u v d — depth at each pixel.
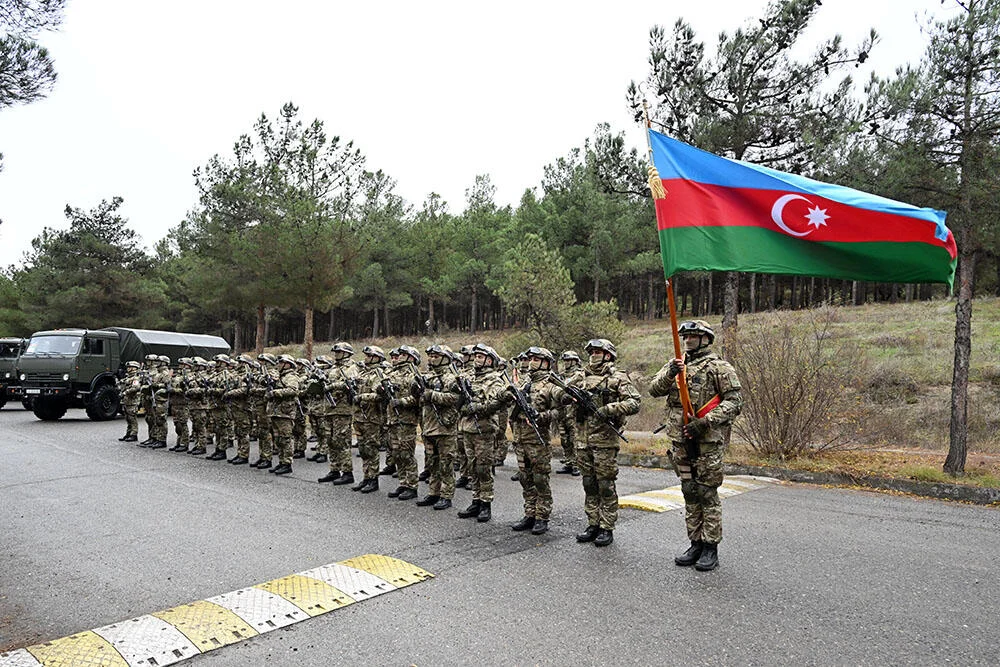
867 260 6.12
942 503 8.27
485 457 7.59
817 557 6.01
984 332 21.23
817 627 4.49
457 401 7.76
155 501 8.54
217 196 25.89
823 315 16.17
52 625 4.67
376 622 4.62
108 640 4.36
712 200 6.24
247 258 23.67
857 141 10.24
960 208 9.36
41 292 37.19
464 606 4.90
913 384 15.77
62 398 18.66
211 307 29.23
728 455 11.29
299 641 4.34
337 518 7.63
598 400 6.46
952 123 9.53
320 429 11.77
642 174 13.05
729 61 11.98
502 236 46.31
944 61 9.45
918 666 3.94
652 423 15.84
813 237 6.15
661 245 6.12
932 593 5.09
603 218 36.81
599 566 5.80
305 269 23.12
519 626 4.54
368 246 24.62
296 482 9.89
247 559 6.08
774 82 11.91
